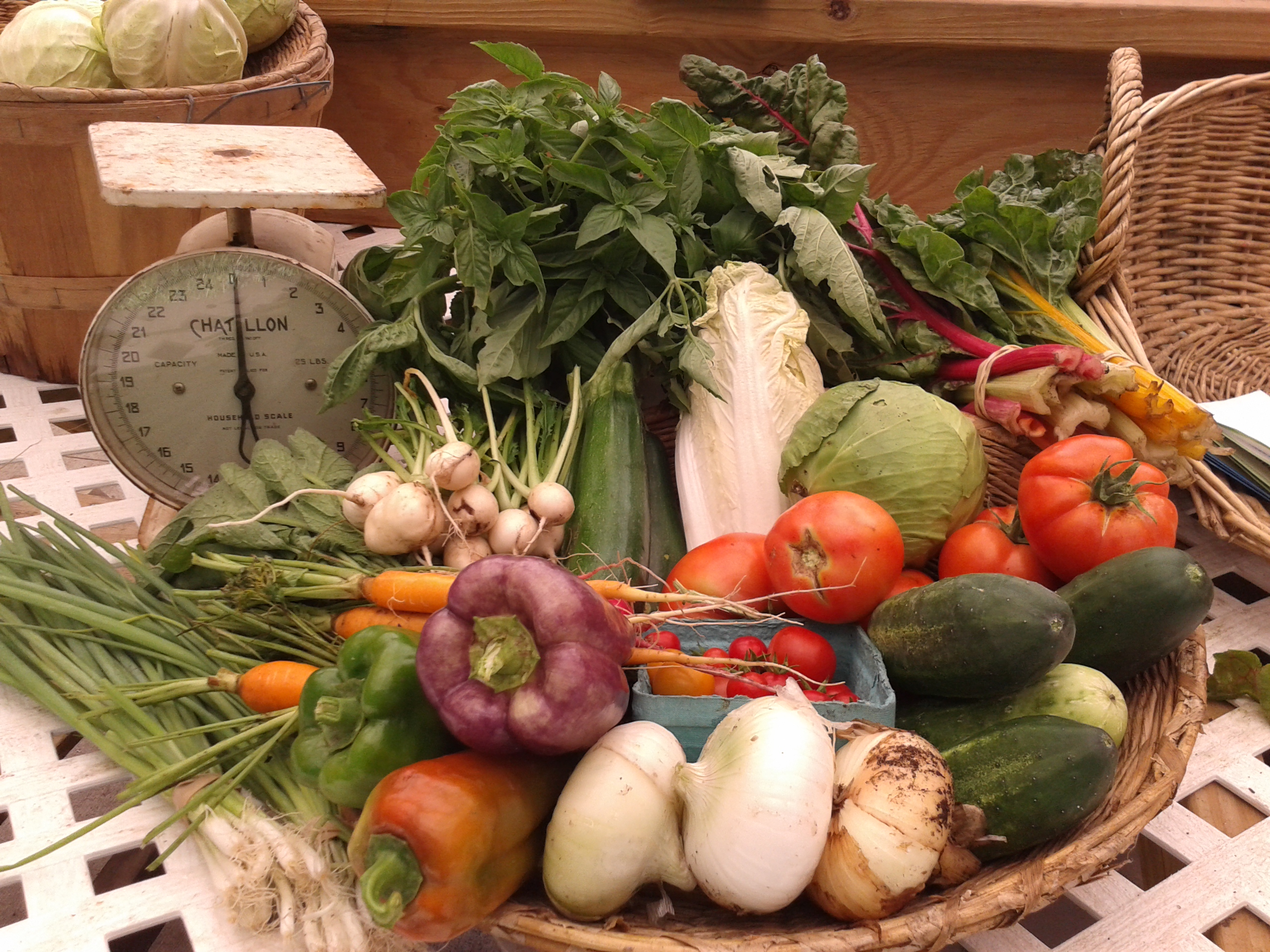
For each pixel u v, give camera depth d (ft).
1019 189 5.59
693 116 4.55
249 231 4.32
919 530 4.00
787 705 2.84
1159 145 6.21
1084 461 3.67
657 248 4.34
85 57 5.75
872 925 2.63
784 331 4.50
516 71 4.66
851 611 3.47
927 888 2.91
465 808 2.59
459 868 2.56
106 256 5.30
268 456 4.24
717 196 4.96
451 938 2.68
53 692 3.52
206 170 3.96
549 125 4.50
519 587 2.76
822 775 2.70
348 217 8.05
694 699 3.09
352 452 4.67
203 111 5.10
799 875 2.65
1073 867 2.78
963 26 7.54
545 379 4.99
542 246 4.58
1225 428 4.84
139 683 3.52
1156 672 3.56
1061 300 5.30
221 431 4.46
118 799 3.25
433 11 7.39
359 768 2.88
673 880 2.83
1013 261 5.16
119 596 3.80
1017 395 4.45
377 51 7.64
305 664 3.64
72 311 5.45
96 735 3.39
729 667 3.23
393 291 4.83
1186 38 7.64
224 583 4.02
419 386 4.69
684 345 4.44
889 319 5.08
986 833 2.85
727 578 3.74
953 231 5.20
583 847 2.66
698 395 4.54
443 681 2.77
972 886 2.77
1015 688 3.12
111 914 2.96
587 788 2.71
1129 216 5.33
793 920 2.85
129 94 4.88
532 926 2.68
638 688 3.14
